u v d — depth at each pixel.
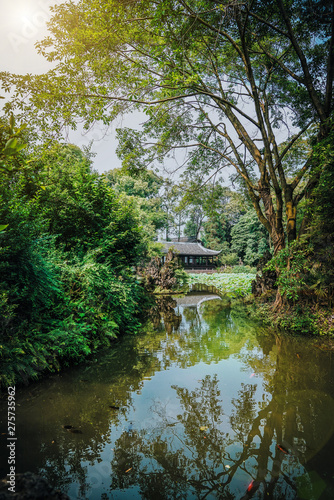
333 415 3.01
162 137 10.48
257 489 1.98
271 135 9.75
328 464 2.24
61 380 4.01
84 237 7.11
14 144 1.47
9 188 3.78
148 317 9.43
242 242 42.19
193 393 3.57
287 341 6.21
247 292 15.19
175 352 5.40
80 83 6.48
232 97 10.71
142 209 28.81
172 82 7.17
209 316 9.59
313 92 7.82
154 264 19.34
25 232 4.00
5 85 5.71
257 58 9.88
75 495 1.91
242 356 5.13
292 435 2.65
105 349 5.61
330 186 6.66
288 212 9.27
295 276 8.14
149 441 2.55
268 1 7.46
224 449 2.44
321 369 4.42
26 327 4.19
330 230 7.41
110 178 32.62
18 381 3.79
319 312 7.41
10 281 4.07
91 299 5.75
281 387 3.74
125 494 1.92
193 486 2.01
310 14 7.26
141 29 6.92
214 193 12.57
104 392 3.61
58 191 6.86
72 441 2.54
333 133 6.48
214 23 7.77
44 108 6.25
